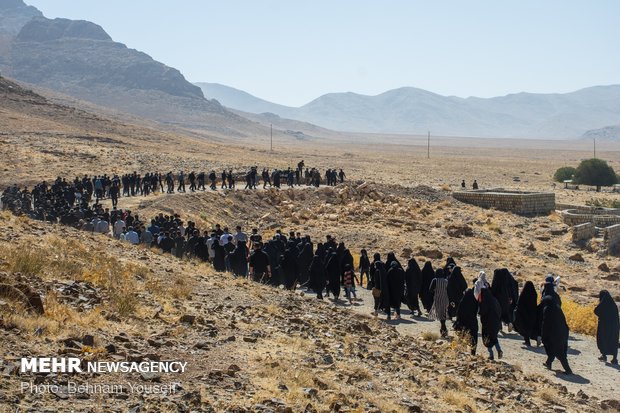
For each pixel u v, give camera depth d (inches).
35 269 569.3
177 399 368.2
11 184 2240.4
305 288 1061.1
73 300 517.3
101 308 517.7
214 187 2203.5
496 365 649.0
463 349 692.7
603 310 743.7
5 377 345.4
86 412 327.9
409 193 2564.0
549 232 2159.2
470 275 1395.2
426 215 2263.8
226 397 387.5
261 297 753.6
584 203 2878.9
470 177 4037.9
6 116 4461.1
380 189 2544.3
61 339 417.1
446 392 509.7
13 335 403.2
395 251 1598.2
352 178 3368.6
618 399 601.3
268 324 612.1
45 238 781.3
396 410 428.1
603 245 1972.2
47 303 480.1
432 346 697.0
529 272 1540.4
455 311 770.2
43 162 2758.4
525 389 576.7
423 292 885.8
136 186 2148.1
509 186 3614.7
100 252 786.2
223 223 1847.9
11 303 445.4
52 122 4726.9
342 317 754.2
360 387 468.1
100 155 3166.8
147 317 533.6
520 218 2367.1
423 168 4635.8
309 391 420.8
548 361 692.7
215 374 420.2
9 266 558.9
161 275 748.6
